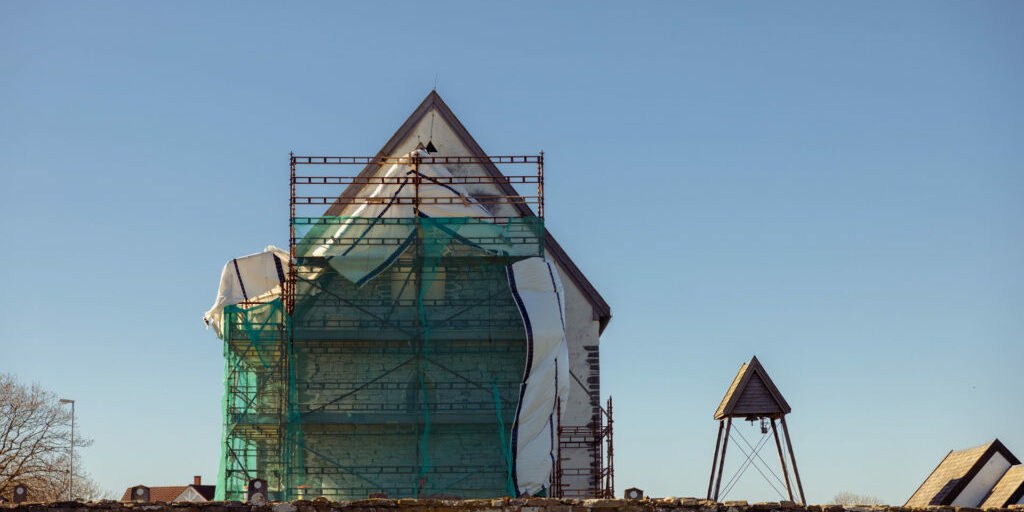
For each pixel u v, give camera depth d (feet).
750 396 153.28
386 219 167.12
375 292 166.30
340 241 166.09
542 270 167.32
